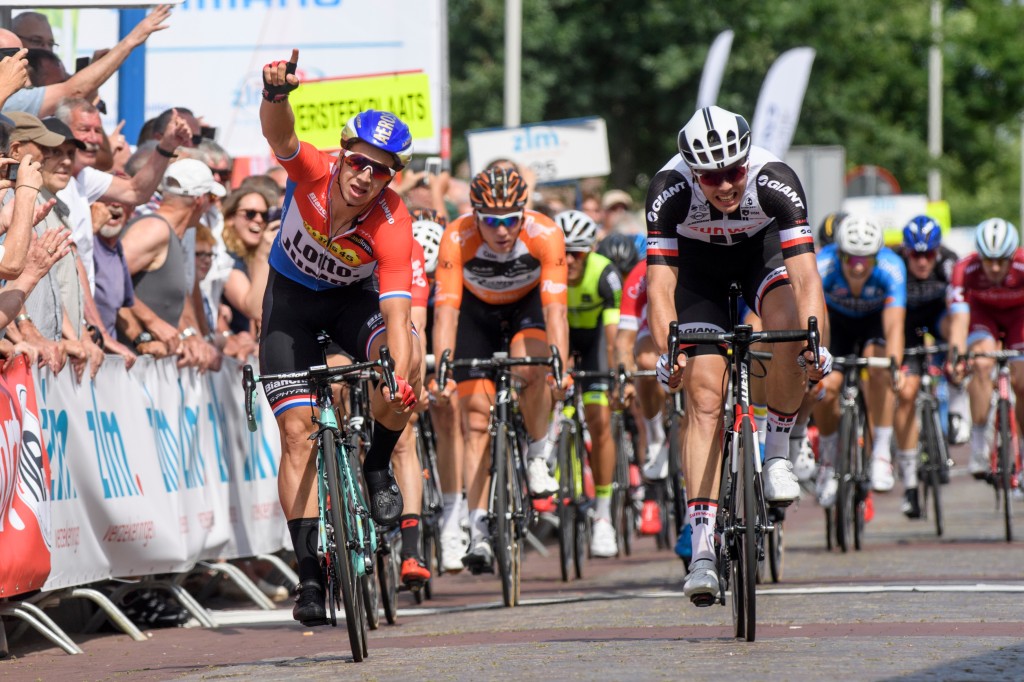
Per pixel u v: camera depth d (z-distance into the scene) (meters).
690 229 17.95
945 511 40.53
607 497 29.33
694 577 16.52
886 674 13.52
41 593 18.31
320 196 16.42
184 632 20.75
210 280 27.00
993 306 32.97
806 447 25.92
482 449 23.52
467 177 45.66
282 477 16.72
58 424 18.61
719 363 17.23
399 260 16.70
